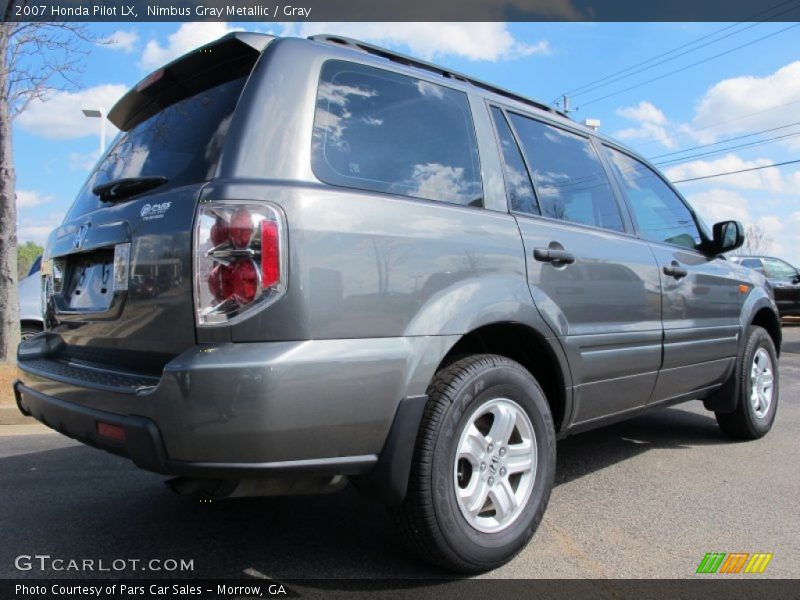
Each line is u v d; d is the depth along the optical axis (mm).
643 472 4000
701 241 4559
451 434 2416
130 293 2342
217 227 2049
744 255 17203
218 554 2787
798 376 8383
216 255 2043
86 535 3002
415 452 2354
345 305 2158
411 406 2293
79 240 2771
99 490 3672
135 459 2129
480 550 2512
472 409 2521
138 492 3635
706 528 3102
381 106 2572
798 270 17188
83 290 2771
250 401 1953
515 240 2824
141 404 2072
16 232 6930
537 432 2793
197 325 2051
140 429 2057
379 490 2279
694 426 5301
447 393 2422
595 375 3199
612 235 3533
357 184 2352
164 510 3338
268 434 1980
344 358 2117
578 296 3094
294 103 2299
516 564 2691
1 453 4531
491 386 2588
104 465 4203
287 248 2062
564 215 3281
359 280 2201
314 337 2080
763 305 4953
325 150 2311
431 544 2406
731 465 4172
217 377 1945
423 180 2596
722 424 4805
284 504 3416
